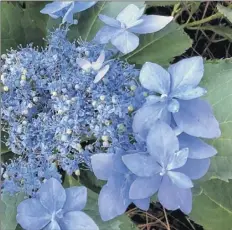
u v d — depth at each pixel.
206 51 0.30
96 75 0.19
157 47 0.24
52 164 0.20
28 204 0.19
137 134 0.19
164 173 0.18
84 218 0.19
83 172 0.24
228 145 0.21
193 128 0.18
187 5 0.29
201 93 0.18
